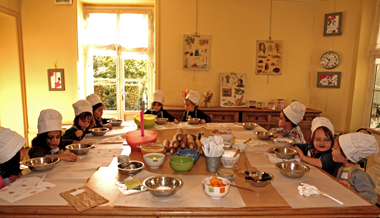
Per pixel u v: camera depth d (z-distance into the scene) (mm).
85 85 4734
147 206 1029
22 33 4363
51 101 4488
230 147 1712
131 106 4879
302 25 4367
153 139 1856
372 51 3789
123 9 4621
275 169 1479
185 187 1209
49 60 4422
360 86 3902
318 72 4281
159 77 4402
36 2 4316
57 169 1410
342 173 1443
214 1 4293
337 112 4141
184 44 4305
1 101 4391
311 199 1112
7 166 1423
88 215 1000
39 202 1043
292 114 2309
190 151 1646
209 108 4121
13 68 4336
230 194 1148
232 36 4363
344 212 1018
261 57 4383
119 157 1519
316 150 1853
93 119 2480
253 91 4469
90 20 4617
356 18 3881
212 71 4414
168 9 4285
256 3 4320
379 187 2725
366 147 1331
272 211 1013
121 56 4715
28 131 4516
